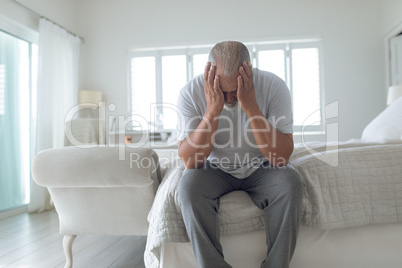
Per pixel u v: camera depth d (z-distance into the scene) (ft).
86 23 15.14
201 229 3.44
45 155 4.35
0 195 9.49
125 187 4.47
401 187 3.86
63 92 12.41
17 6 10.46
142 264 5.41
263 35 14.21
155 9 14.88
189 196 3.53
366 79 13.67
